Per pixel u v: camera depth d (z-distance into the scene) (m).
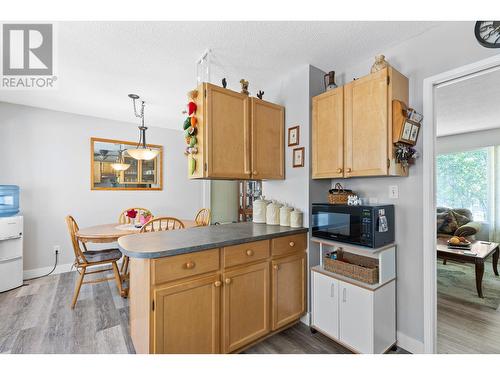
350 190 2.08
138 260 1.48
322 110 2.01
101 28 1.62
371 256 1.96
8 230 2.75
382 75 1.62
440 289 2.82
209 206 4.81
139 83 2.49
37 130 3.24
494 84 2.49
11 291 2.75
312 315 1.99
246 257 1.67
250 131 2.06
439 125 3.98
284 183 2.33
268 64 2.11
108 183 3.79
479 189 4.40
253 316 1.71
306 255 2.09
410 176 1.76
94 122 3.66
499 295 2.65
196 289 1.43
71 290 2.79
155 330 1.28
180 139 4.58
